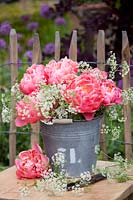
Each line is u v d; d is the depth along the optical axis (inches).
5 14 333.1
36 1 354.0
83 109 103.6
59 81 105.7
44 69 107.8
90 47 196.5
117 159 111.5
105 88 106.5
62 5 197.9
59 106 105.0
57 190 102.6
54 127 106.0
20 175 111.0
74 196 103.1
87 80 104.3
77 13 214.8
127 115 131.5
